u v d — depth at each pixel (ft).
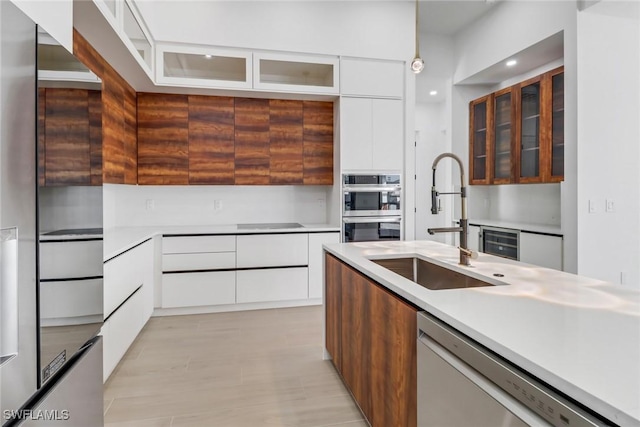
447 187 18.06
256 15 12.23
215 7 11.92
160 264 11.84
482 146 16.33
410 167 13.65
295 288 12.87
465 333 3.35
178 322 11.44
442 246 8.34
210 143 12.89
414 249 7.91
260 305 12.85
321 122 13.78
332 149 13.91
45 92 3.34
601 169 11.53
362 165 13.29
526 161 13.99
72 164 3.88
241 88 12.26
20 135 2.96
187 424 6.32
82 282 4.10
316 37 12.70
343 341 7.30
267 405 6.90
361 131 13.24
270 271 12.67
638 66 11.72
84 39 8.14
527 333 3.13
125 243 8.71
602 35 11.38
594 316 3.57
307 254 12.95
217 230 12.29
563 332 3.15
